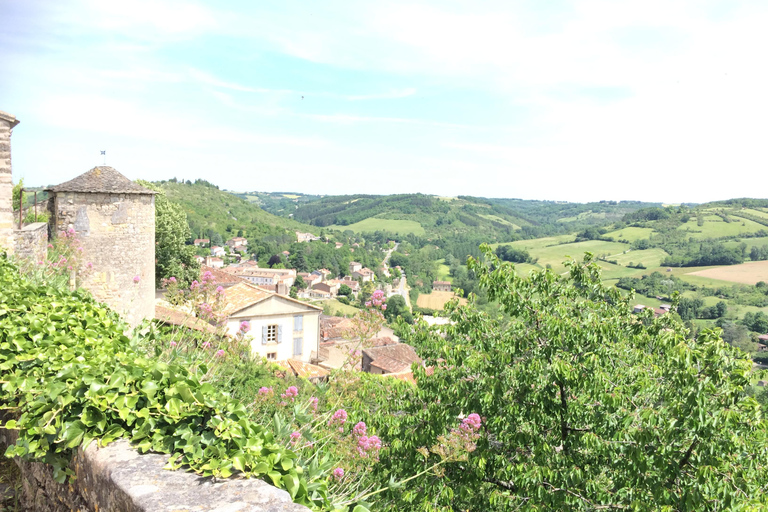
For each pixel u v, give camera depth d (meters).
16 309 4.35
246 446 2.44
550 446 6.89
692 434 6.24
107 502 2.35
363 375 7.43
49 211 15.33
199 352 4.93
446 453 5.22
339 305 108.88
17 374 3.33
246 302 28.91
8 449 2.85
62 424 2.74
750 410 6.49
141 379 2.87
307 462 3.41
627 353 8.06
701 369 6.44
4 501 3.67
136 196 15.90
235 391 5.08
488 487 7.47
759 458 6.57
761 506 5.37
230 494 2.15
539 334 7.52
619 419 6.82
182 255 34.41
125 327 5.21
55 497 3.08
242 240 162.12
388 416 7.48
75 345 3.81
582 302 8.43
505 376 7.23
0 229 10.33
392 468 7.19
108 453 2.52
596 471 7.15
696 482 5.99
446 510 6.47
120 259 15.65
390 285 137.75
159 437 2.59
